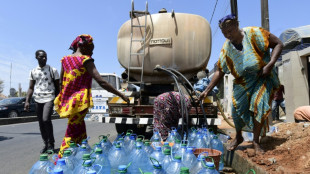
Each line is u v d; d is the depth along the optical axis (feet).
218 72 12.32
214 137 12.60
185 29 19.83
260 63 10.82
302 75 27.68
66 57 11.19
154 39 19.93
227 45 11.57
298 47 33.53
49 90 16.69
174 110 15.05
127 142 11.47
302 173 8.59
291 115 28.25
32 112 54.49
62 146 10.57
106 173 7.88
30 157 17.56
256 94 11.11
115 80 48.06
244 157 11.16
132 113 18.83
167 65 19.93
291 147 11.23
